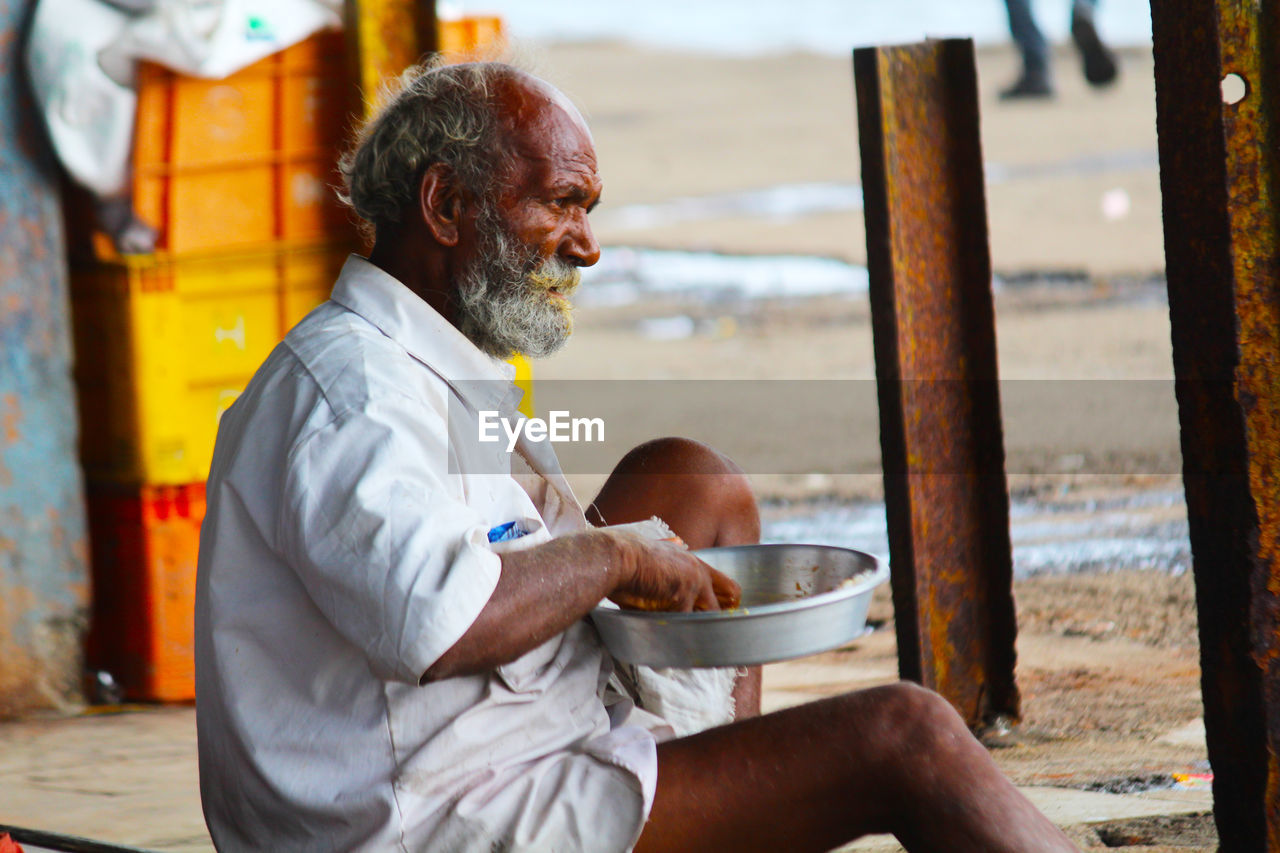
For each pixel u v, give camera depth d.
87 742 7.62
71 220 8.69
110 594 8.82
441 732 3.75
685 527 5.10
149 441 8.62
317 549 3.62
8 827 5.95
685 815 3.82
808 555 4.70
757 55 44.00
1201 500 4.79
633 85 41.22
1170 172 4.71
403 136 4.21
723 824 3.82
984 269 6.62
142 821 6.04
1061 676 7.80
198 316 8.75
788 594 4.71
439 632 3.51
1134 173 27.67
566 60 44.00
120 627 8.79
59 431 8.45
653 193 30.98
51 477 8.42
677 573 4.03
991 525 6.80
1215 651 4.80
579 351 20.36
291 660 3.88
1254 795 4.75
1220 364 4.65
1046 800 5.81
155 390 8.62
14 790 6.63
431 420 3.86
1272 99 4.53
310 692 3.85
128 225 8.53
